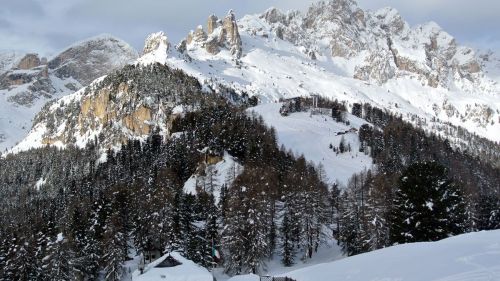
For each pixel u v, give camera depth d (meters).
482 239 51.25
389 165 197.25
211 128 186.88
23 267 93.62
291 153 198.88
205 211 121.56
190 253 104.31
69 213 138.38
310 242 113.31
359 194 125.31
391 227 75.94
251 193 107.38
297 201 111.88
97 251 104.31
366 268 48.22
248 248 100.06
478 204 118.69
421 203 70.62
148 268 78.88
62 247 94.00
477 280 36.25
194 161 169.50
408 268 44.06
